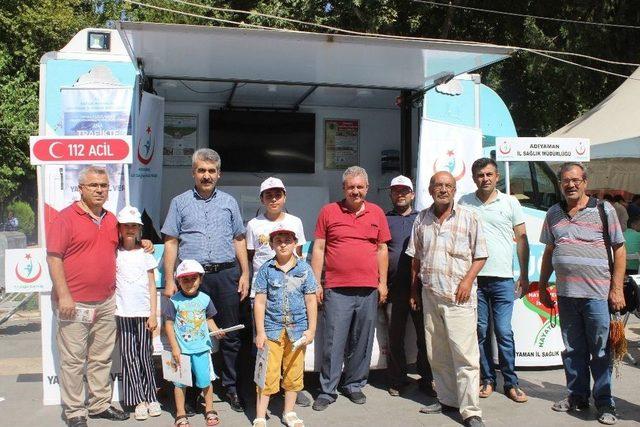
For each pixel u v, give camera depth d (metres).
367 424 4.77
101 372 4.87
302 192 8.02
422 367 5.44
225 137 7.98
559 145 6.12
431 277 4.77
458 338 4.68
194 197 4.96
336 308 5.11
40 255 5.23
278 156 8.14
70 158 5.09
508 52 5.21
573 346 4.97
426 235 4.86
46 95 5.45
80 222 4.64
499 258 5.21
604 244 4.76
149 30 4.71
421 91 6.75
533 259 6.14
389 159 8.27
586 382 4.98
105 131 5.47
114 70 5.53
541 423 4.77
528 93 16.14
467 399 4.67
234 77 6.46
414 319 5.40
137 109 5.62
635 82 11.90
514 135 7.23
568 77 14.64
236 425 4.77
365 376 5.31
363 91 7.30
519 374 6.12
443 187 4.75
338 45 5.09
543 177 7.08
